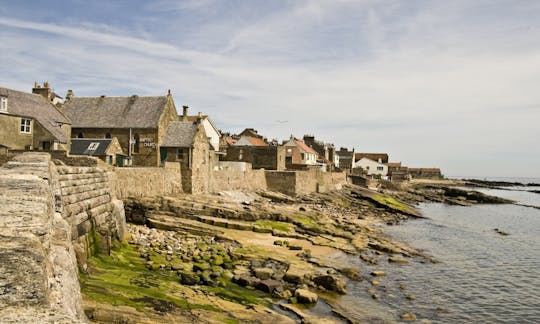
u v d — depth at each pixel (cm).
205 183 4612
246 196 5244
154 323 1264
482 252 3762
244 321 1546
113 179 2605
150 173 3562
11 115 3922
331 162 11106
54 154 2445
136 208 3128
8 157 2322
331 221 4434
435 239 4338
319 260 2862
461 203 9000
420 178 18462
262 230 3475
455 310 2173
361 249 3394
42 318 545
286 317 1681
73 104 5559
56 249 996
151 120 4991
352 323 1812
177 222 3125
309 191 6775
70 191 1822
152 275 1931
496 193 14800
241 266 2458
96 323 1172
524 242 4391
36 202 971
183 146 4466
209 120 6494
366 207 6556
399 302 2202
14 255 616
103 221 2192
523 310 2248
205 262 2383
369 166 13838
